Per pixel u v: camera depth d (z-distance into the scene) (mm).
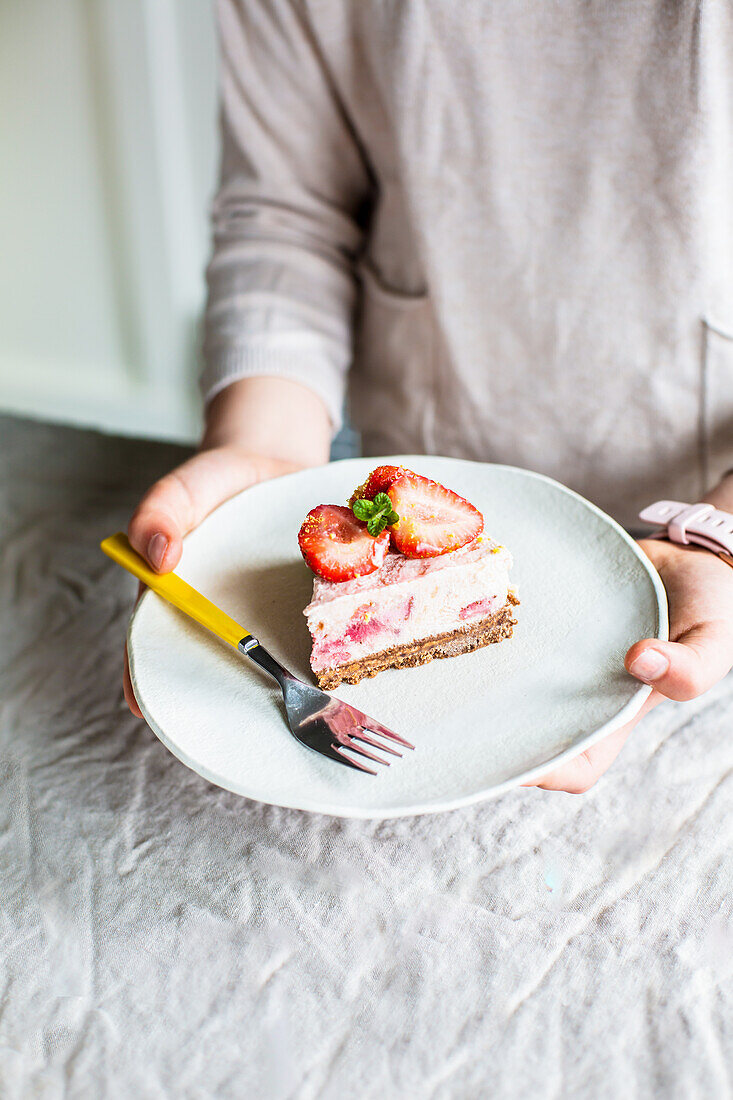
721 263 603
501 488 604
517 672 517
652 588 531
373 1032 438
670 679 474
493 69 596
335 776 476
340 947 467
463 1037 435
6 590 670
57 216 1745
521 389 678
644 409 652
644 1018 438
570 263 628
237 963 463
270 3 649
